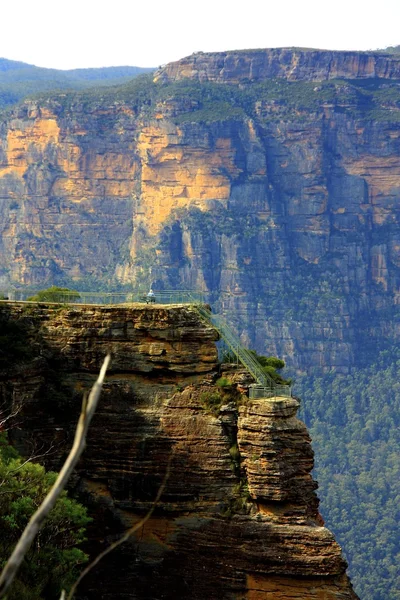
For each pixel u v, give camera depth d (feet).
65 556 499.92
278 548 553.23
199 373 581.53
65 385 587.68
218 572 557.74
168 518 567.18
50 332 593.83
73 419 585.22
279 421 563.48
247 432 564.71
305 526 556.10
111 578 563.89
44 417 582.35
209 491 565.94
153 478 570.87
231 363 586.04
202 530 561.84
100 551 565.94
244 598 554.46
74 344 588.50
